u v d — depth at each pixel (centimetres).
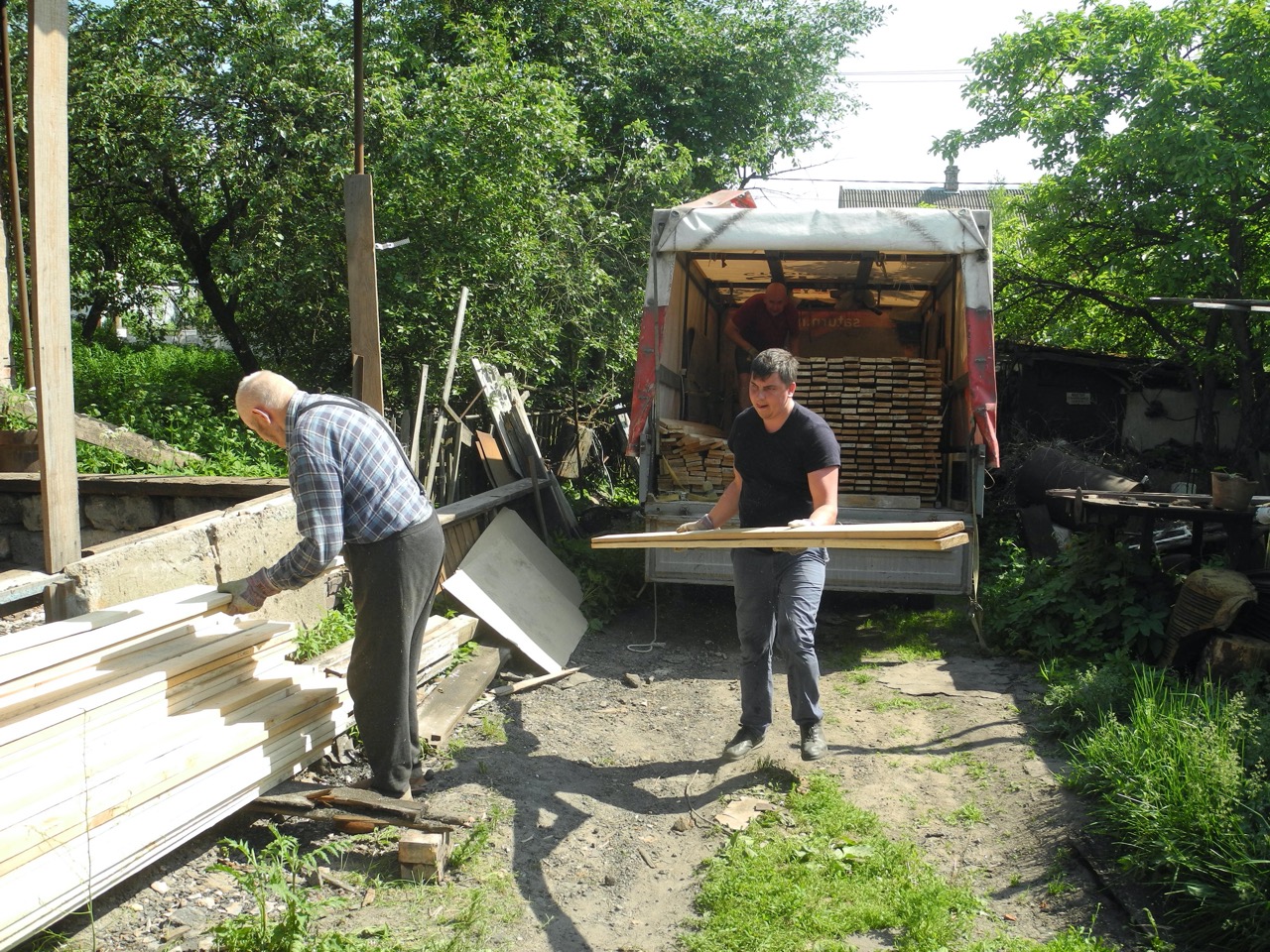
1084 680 461
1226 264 1026
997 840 353
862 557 618
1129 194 1078
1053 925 299
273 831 311
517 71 1110
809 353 991
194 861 318
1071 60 1152
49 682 279
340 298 1083
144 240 1597
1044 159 1161
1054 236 1153
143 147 1164
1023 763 416
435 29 1301
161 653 320
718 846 349
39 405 395
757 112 1566
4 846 239
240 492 648
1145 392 1319
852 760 421
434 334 1039
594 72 1394
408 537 330
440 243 1042
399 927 289
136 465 830
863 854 336
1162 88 1000
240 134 1102
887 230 619
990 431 604
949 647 604
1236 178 973
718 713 488
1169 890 304
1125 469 1213
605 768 418
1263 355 1088
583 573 741
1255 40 989
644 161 1334
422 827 323
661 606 711
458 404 1029
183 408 1070
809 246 626
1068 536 835
